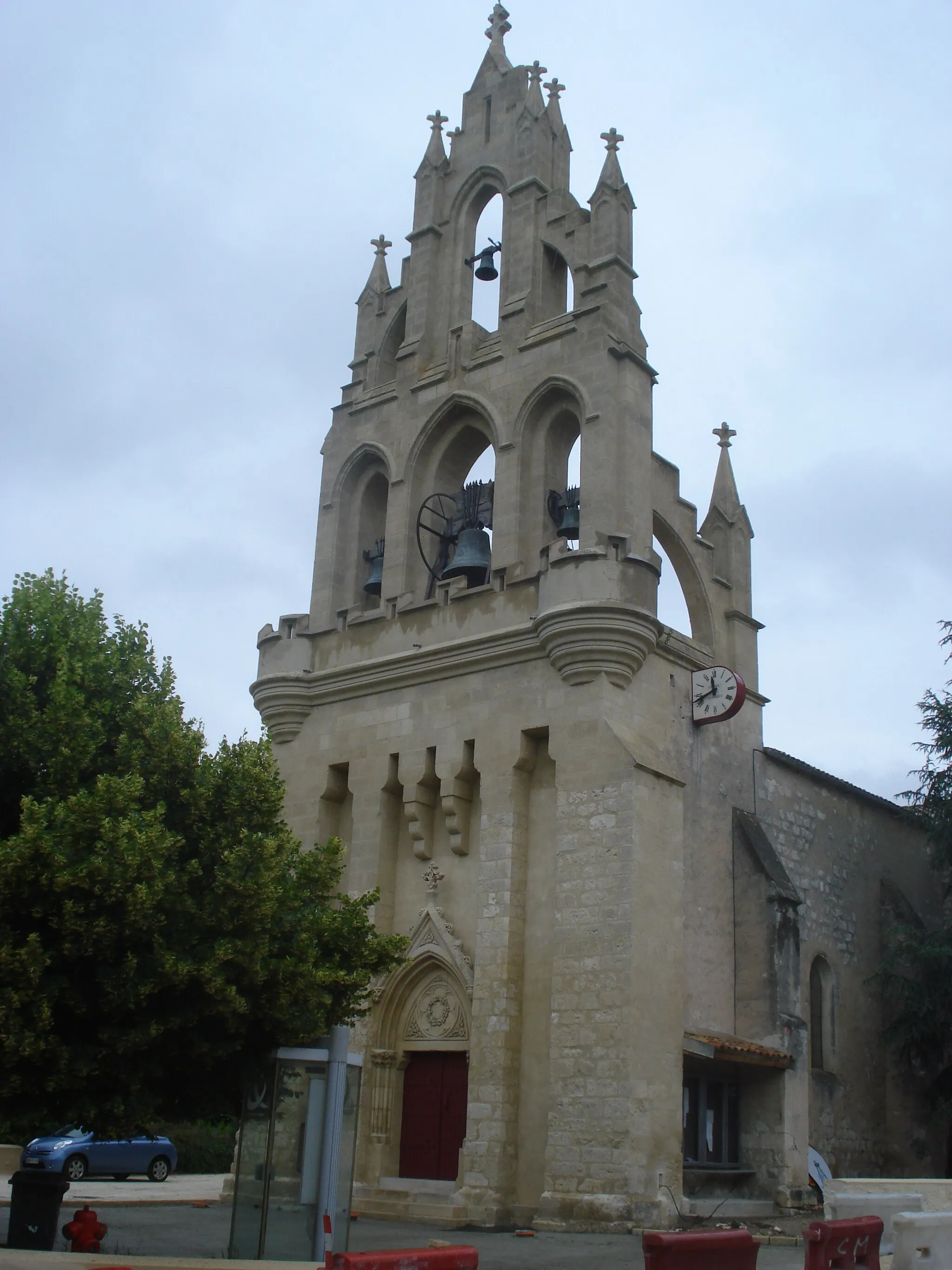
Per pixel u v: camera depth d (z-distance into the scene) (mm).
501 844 29500
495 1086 27672
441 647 31641
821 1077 34594
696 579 35750
